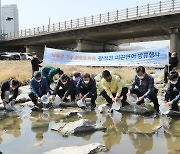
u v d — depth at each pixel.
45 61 19.95
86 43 42.53
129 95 7.94
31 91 8.48
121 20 34.19
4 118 7.30
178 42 33.25
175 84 7.40
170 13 29.80
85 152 4.51
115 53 18.17
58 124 6.21
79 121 6.02
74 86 8.88
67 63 20.08
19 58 36.50
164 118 7.11
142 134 5.72
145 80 7.73
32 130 6.12
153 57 15.57
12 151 4.84
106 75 7.75
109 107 8.11
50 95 9.05
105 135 5.65
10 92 9.16
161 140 5.32
